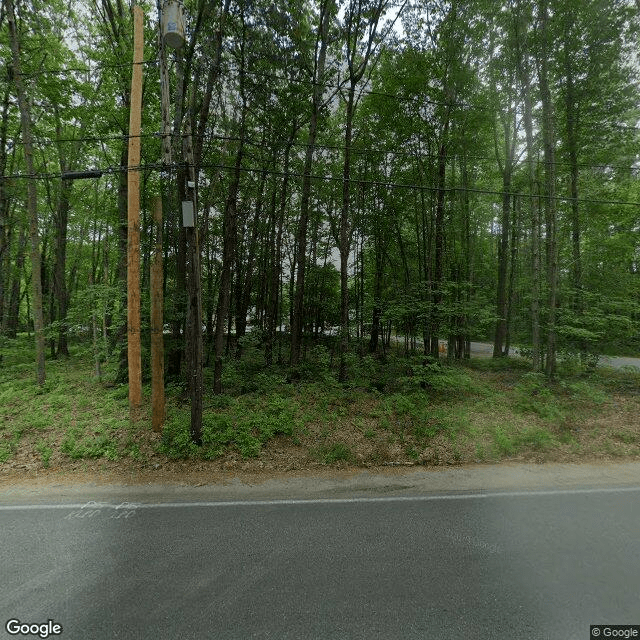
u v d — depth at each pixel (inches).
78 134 544.1
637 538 149.4
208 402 332.5
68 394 368.2
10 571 128.9
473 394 377.4
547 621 103.1
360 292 619.8
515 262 617.9
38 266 398.9
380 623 102.9
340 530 157.4
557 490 201.5
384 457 252.4
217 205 566.3
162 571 128.3
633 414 324.5
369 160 554.9
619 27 409.7
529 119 415.2
